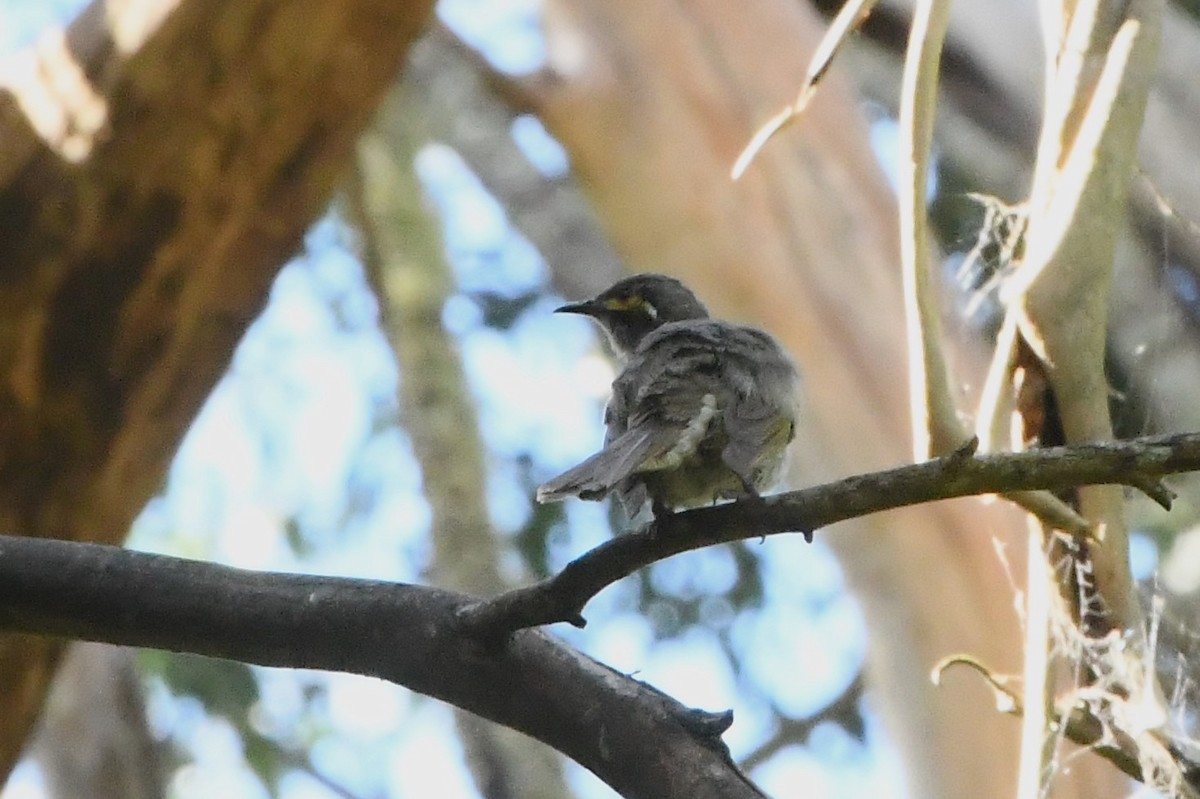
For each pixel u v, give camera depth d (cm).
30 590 662
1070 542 718
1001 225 1370
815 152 1362
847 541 1182
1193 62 1334
